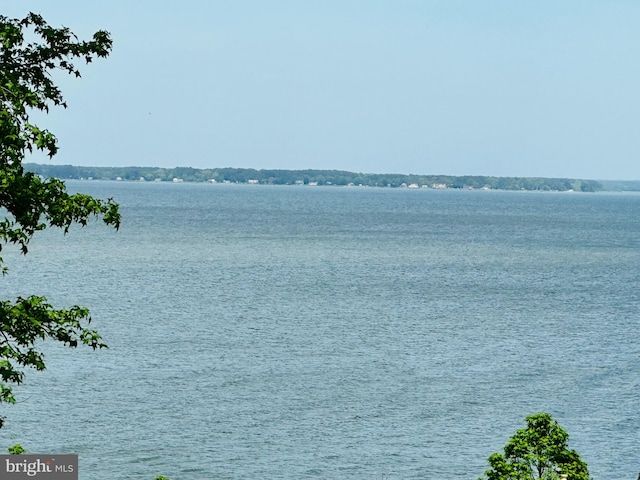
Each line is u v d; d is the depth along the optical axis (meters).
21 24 24.39
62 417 72.69
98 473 60.84
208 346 102.94
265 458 64.75
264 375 88.94
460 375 91.81
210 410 75.94
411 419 75.00
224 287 157.50
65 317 25.27
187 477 60.72
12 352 24.34
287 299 143.88
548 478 38.28
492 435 71.25
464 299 150.12
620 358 102.75
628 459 66.56
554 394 84.69
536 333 118.31
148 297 142.38
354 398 81.06
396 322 123.81
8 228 23.88
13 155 22.75
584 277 188.25
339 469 63.03
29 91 23.91
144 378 86.06
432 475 62.28
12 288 148.38
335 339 109.75
